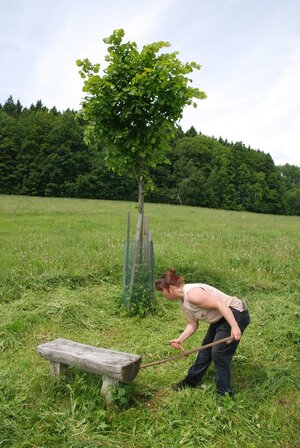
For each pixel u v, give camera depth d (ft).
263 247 43.75
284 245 46.06
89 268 30.09
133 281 23.43
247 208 219.20
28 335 19.80
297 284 29.76
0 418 12.50
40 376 15.07
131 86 21.79
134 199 193.98
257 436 12.22
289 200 235.61
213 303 13.44
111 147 22.86
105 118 22.20
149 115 22.75
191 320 14.42
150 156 23.49
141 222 23.76
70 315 21.83
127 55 21.88
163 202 197.77
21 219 63.87
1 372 15.75
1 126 210.59
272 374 15.78
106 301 24.63
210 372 15.90
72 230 51.37
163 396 14.40
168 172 211.20
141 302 23.15
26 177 195.83
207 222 78.38
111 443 11.83
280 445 11.94
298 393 14.83
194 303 13.58
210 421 12.76
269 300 25.68
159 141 23.26
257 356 17.54
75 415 12.91
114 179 190.60
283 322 21.06
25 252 33.27
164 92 22.27
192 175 201.36
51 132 204.95
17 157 197.06
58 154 196.13
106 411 13.12
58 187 191.72
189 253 36.78
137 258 23.59
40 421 12.57
